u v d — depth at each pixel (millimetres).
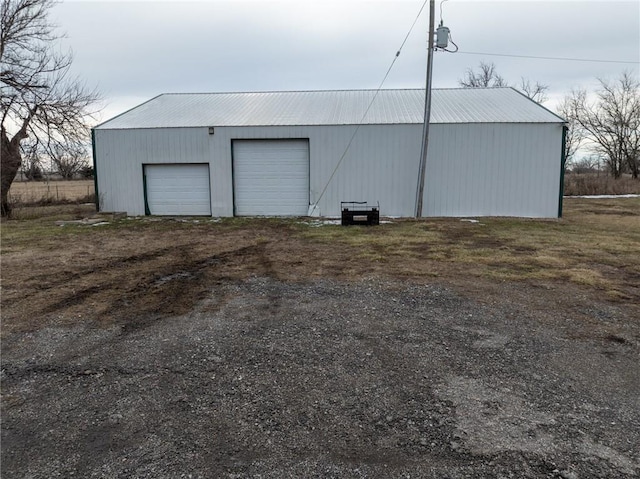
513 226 12227
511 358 3816
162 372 3607
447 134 14000
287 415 2969
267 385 3375
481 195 14180
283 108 16469
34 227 12570
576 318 4836
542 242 9719
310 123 14453
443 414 2955
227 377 3508
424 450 2582
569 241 9852
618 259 7969
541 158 13977
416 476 2363
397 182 14352
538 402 3102
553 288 6035
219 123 14945
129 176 15266
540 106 15555
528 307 5211
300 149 14758
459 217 14125
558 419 2885
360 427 2820
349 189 14555
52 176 22469
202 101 18078
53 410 3068
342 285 6215
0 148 15406
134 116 16281
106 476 2395
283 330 4488
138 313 5090
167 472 2418
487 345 4094
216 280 6578
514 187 14117
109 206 15469
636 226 12406
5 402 3176
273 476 2377
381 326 4586
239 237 10688
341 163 14469
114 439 2732
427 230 11461
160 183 15312
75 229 12180
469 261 7758
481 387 3316
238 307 5270
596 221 13422
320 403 3113
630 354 3908
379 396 3199
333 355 3889
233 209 15094
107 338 4336
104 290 6051
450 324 4645
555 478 2326
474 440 2666
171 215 15336
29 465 2502
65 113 16250
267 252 8766
